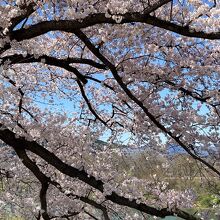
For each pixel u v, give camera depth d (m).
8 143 6.19
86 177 6.28
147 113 5.93
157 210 6.12
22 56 5.49
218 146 6.21
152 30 6.52
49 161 6.21
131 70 6.31
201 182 6.70
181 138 6.27
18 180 8.64
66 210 8.11
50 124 6.97
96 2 5.10
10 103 7.88
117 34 6.15
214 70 6.25
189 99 6.86
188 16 5.77
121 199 6.18
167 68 6.34
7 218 9.34
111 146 8.14
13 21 4.94
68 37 7.33
